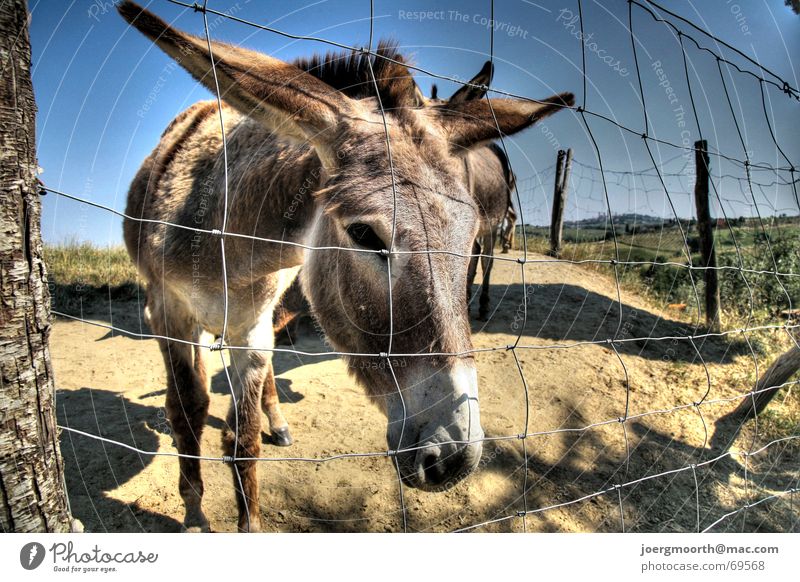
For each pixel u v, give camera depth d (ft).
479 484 9.40
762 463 10.57
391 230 4.58
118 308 18.53
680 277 20.99
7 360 2.76
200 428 7.81
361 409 11.98
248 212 6.49
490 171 18.08
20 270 2.77
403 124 5.48
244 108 4.91
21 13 2.75
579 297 20.94
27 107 2.81
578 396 12.79
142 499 8.45
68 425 10.57
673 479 9.87
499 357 15.02
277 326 13.55
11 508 2.89
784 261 18.20
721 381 14.03
